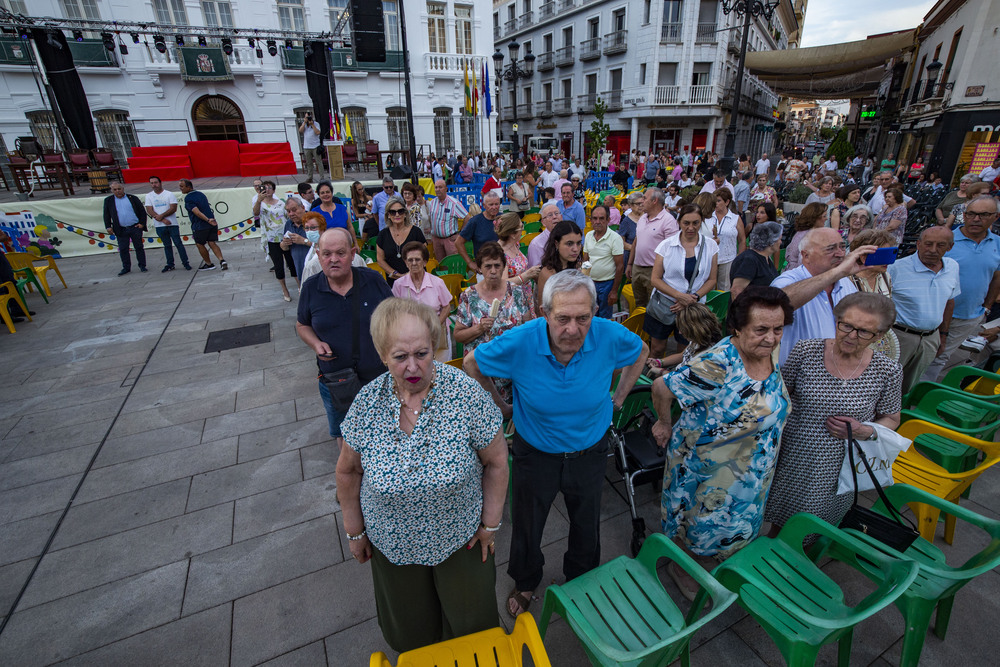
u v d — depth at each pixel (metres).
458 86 21.42
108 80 16.97
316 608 2.51
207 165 16.98
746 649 2.25
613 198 6.27
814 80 31.94
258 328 6.32
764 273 3.58
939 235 3.25
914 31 21.56
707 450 2.20
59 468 3.63
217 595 2.59
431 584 1.91
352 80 19.66
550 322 1.89
